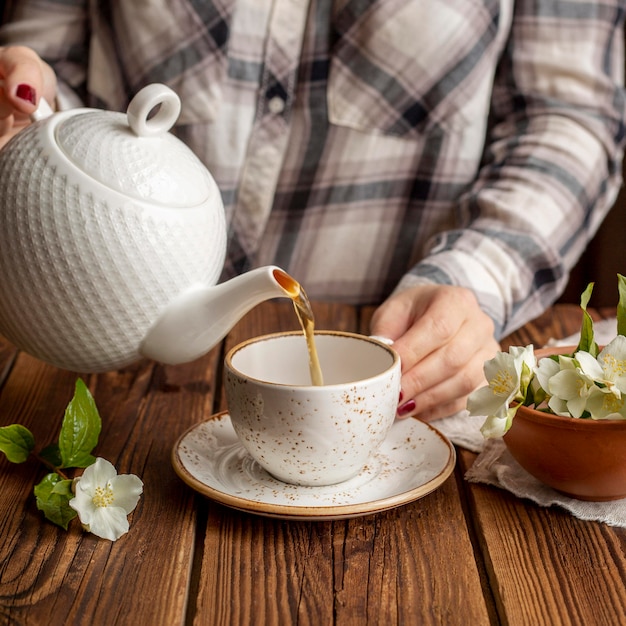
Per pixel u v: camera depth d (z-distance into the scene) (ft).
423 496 2.29
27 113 2.59
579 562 2.15
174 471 2.47
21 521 2.28
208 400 2.80
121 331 2.40
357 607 2.05
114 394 2.83
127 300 2.36
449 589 2.09
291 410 2.23
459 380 2.66
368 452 2.32
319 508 2.18
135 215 2.32
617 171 3.77
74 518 2.29
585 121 3.66
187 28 3.63
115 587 2.09
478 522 2.29
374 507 2.19
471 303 2.85
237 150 3.74
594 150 3.65
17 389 2.84
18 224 2.34
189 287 2.40
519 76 3.80
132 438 2.61
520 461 2.33
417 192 3.87
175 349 2.44
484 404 2.23
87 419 2.39
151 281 2.35
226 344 3.16
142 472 2.46
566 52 3.75
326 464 2.29
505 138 3.82
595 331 3.22
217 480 2.36
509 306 3.23
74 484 2.27
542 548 2.19
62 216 2.31
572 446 2.21
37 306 2.38
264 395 2.24
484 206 3.47
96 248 2.32
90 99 3.88
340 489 2.34
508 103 3.87
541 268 3.37
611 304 5.47
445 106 3.73
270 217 3.91
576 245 3.59
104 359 2.46
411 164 3.83
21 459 2.42
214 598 2.07
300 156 3.81
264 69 3.69
